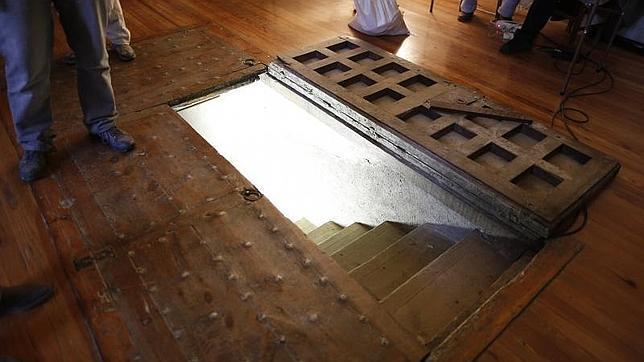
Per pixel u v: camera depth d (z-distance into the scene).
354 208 2.81
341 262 2.30
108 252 1.54
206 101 2.52
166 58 2.74
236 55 2.81
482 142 2.08
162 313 1.36
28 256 1.52
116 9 2.53
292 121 2.79
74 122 2.14
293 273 1.50
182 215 1.70
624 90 2.59
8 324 1.33
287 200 3.42
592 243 1.68
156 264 1.51
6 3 1.46
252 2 3.61
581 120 2.33
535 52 2.97
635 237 1.71
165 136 2.10
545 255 1.62
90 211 1.70
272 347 1.28
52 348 1.28
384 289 1.93
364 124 2.26
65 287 1.43
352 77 2.56
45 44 1.63
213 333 1.31
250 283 1.46
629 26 2.95
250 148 3.15
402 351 1.29
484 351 1.32
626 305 1.47
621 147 2.16
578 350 1.33
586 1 2.51
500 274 1.73
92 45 1.73
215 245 1.59
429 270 1.74
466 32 3.26
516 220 1.75
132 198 1.76
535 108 2.41
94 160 1.93
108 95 1.90
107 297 1.40
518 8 3.63
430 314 1.55
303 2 3.65
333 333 1.33
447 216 2.13
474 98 2.41
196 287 1.44
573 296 1.49
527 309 1.45
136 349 1.27
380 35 3.15
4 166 1.89
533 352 1.33
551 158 2.05
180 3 3.54
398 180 2.28
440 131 2.15
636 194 1.90
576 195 1.80
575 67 2.80
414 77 2.61
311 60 2.79
